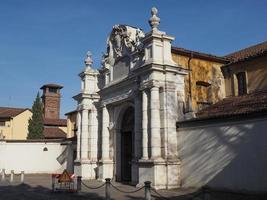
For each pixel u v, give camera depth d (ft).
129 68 81.25
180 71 71.72
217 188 58.70
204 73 81.56
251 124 54.49
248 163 54.13
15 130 167.22
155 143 67.15
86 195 60.29
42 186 78.95
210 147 61.36
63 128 186.80
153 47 70.08
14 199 57.31
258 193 52.01
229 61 84.94
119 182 81.66
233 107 65.72
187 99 76.79
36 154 130.31
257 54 76.33
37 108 158.30
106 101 89.15
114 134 87.25
